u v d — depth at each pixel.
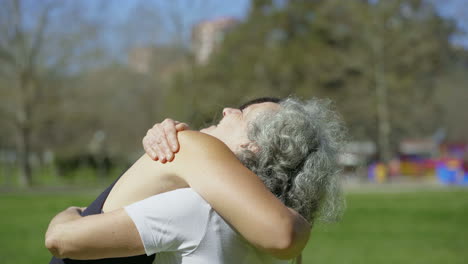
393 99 43.22
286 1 46.69
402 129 48.97
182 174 1.55
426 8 42.97
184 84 43.25
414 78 43.69
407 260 8.51
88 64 40.25
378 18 41.75
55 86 39.53
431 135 51.88
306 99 1.97
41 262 8.27
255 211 1.44
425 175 41.72
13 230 12.59
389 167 40.06
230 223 1.49
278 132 1.67
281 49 44.53
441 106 48.16
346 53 43.38
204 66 44.56
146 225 1.51
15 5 37.06
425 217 14.95
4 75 38.00
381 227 12.69
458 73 47.19
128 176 1.67
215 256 1.54
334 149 1.79
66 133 45.53
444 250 9.47
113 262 1.58
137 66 46.88
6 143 46.34
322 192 1.73
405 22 42.94
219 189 1.48
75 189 32.62
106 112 45.50
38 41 38.16
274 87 43.84
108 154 47.56
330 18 44.38
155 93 47.12
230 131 1.79
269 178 1.64
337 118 1.95
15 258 8.63
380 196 23.70
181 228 1.52
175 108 42.78
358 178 37.38
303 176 1.65
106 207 1.65
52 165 47.75
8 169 43.12
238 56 45.56
